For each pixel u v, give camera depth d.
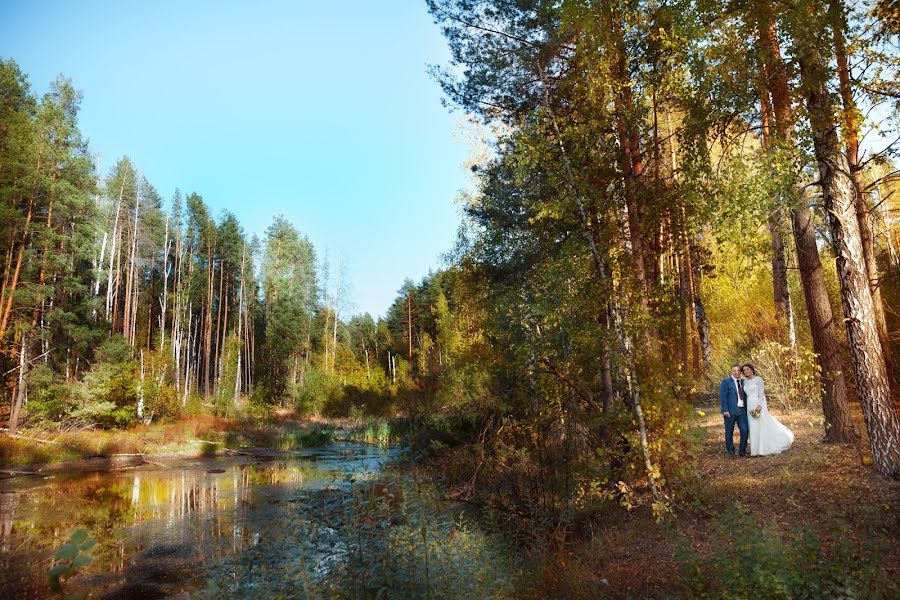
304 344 61.59
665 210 10.33
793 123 8.66
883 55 8.34
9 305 28.75
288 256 68.25
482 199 18.59
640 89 10.42
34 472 21.86
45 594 8.62
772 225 12.24
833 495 7.62
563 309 10.17
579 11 10.10
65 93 35.94
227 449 28.72
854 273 8.17
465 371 16.05
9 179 30.33
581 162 10.38
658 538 8.08
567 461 11.44
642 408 9.23
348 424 38.41
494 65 15.09
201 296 62.88
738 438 12.59
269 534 10.98
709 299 22.80
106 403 30.92
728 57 8.96
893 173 9.55
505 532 9.89
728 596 5.40
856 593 4.85
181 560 10.22
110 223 51.69
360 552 6.41
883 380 7.95
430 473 14.84
